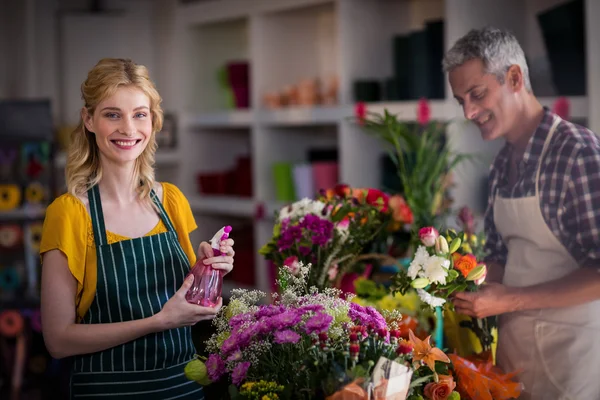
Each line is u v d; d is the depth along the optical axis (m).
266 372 1.77
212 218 5.98
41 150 5.35
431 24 3.96
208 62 6.00
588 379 2.25
